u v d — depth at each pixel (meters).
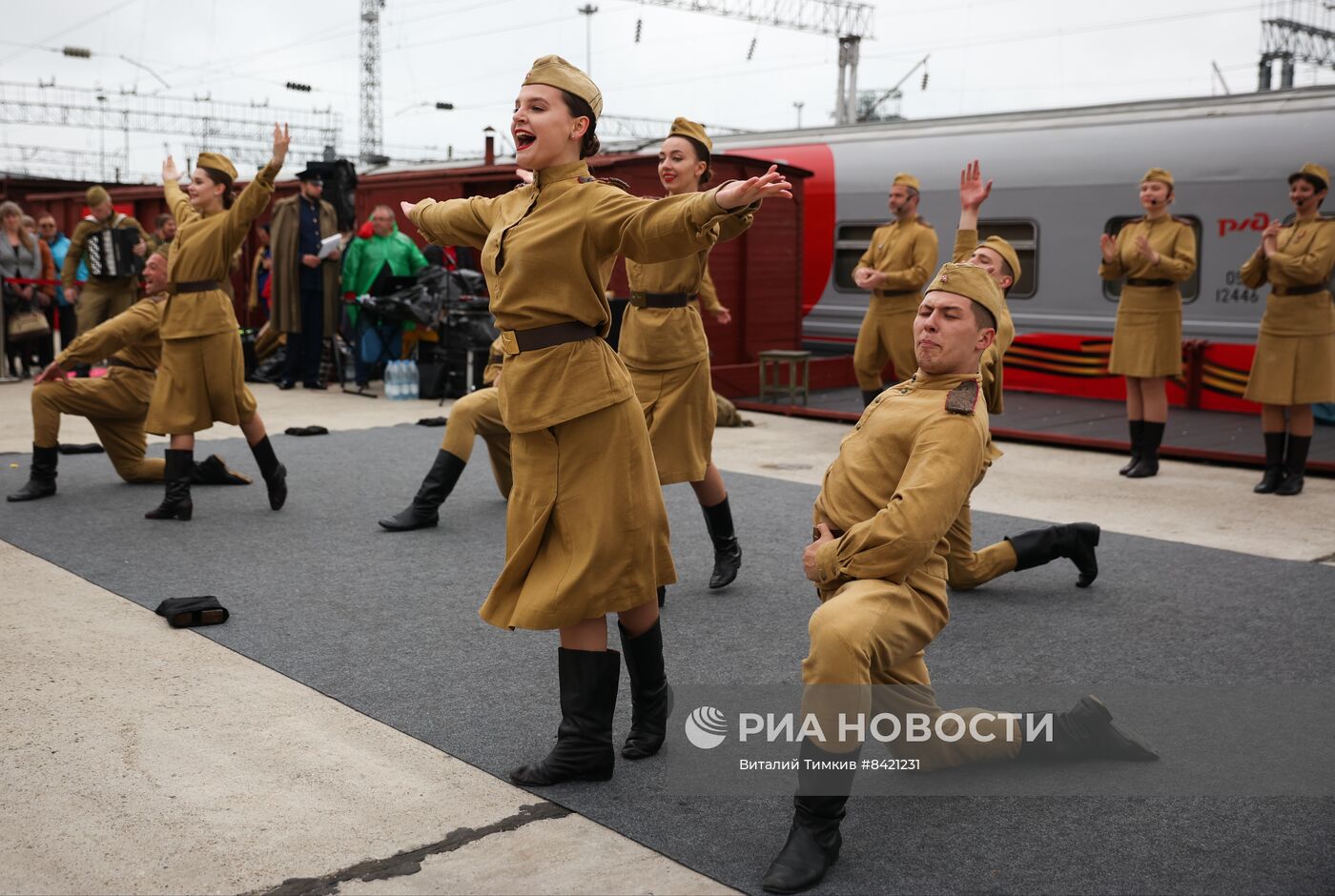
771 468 8.47
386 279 12.25
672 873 2.87
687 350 5.15
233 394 6.49
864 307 13.54
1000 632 4.76
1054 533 5.24
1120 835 3.05
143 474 7.47
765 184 2.80
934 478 2.90
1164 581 5.51
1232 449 9.02
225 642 4.56
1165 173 8.15
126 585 5.31
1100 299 11.71
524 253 3.23
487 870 2.88
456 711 3.89
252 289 14.11
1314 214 7.62
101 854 2.93
